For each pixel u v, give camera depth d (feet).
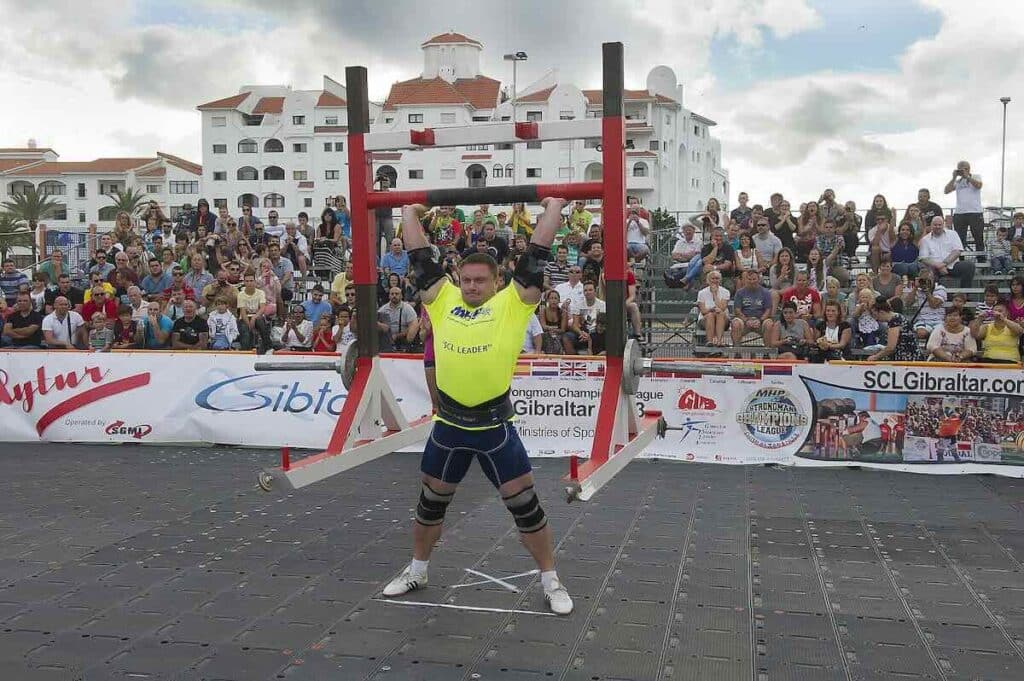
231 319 37.81
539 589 16.53
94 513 22.30
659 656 13.61
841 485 26.25
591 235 44.83
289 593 16.34
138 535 20.24
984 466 28.45
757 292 38.52
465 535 20.11
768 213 48.52
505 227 52.60
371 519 21.70
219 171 200.64
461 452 15.03
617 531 20.62
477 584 16.80
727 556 18.72
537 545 15.30
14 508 22.84
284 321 42.45
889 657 13.61
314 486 25.40
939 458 28.76
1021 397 28.22
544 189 16.14
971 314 34.50
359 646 13.94
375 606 15.66
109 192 211.20
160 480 26.43
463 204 16.58
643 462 29.99
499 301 14.80
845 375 29.27
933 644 14.14
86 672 12.99
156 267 44.04
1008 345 32.68
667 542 19.74
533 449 31.32
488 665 13.25
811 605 15.84
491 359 14.46
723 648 13.92
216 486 25.55
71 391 33.86
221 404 33.09
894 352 35.29
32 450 31.96
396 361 32.37
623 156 15.81
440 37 198.49
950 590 16.70
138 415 33.53
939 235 44.29
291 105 198.49
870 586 16.89
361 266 17.71
